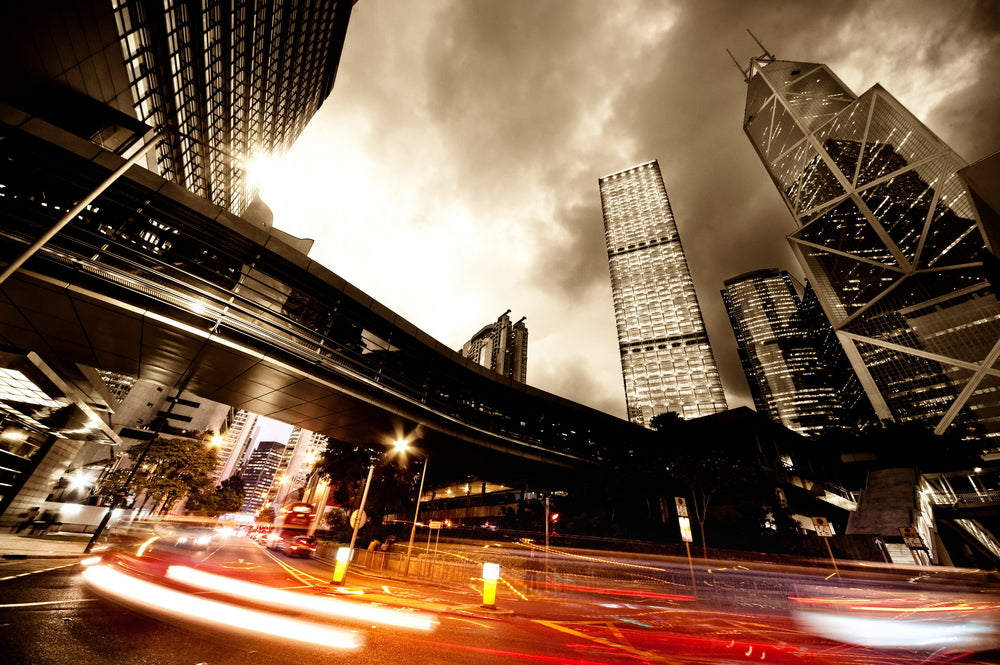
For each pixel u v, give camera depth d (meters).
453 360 37.28
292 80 66.44
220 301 21.05
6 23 16.81
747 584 23.64
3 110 16.73
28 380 18.36
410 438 37.38
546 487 57.44
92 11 20.30
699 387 158.88
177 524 78.25
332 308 27.70
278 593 10.89
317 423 34.50
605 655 6.95
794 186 181.88
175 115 34.16
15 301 18.17
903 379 123.62
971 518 63.72
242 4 41.94
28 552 16.39
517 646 7.14
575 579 25.12
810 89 186.62
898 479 62.81
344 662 5.29
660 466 40.53
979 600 23.45
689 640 9.20
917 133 143.38
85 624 5.98
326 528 50.94
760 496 40.50
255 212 96.19
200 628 6.34
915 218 137.00
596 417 53.81
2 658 4.26
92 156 18.22
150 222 20.45
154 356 23.25
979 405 107.31
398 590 15.80
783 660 7.33
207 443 55.81
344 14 72.88
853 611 18.33
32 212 16.72
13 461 24.84
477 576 25.09
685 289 183.62
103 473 54.78
